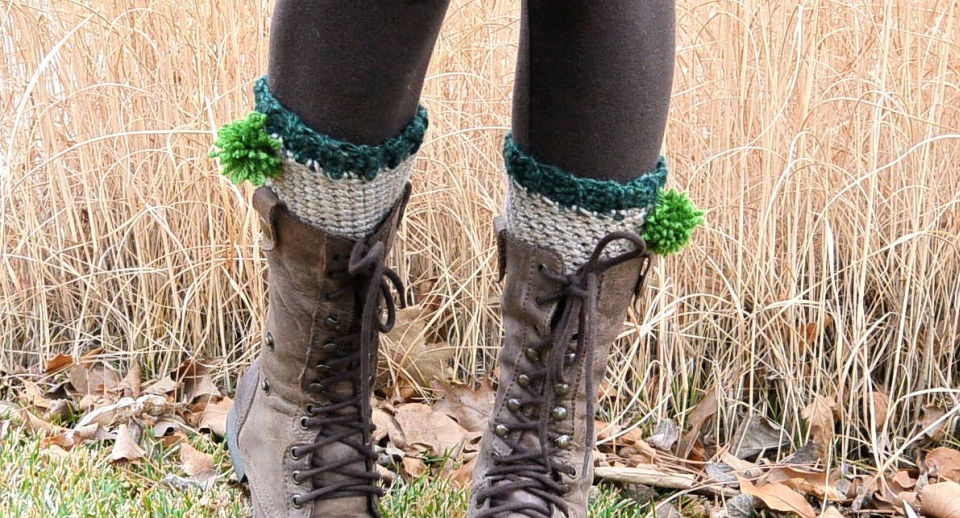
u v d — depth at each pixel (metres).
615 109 0.74
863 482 1.23
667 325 1.42
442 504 1.07
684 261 1.42
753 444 1.34
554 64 0.73
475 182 1.45
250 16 1.41
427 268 1.55
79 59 1.44
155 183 1.41
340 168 0.73
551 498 0.87
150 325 1.41
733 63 1.40
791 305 1.32
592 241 0.80
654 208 0.81
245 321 1.47
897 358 1.30
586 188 0.76
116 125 1.44
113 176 1.50
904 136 1.40
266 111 0.74
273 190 0.79
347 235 0.78
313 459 0.88
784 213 1.44
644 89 0.74
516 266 0.84
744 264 1.42
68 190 1.43
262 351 0.92
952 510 1.15
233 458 1.04
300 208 0.77
